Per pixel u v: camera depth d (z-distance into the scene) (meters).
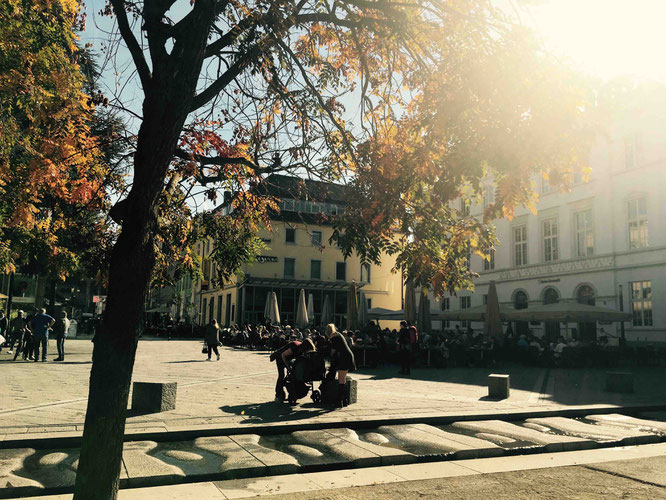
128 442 6.52
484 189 4.55
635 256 26.14
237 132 6.23
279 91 5.70
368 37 5.97
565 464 6.12
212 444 6.55
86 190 5.81
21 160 7.77
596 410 9.60
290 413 8.34
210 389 10.91
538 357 20.16
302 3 5.38
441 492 4.98
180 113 3.61
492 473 5.70
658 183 25.27
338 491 5.01
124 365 3.41
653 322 25.05
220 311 47.56
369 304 46.56
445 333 26.52
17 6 7.31
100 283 6.21
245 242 6.87
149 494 4.87
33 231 11.55
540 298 31.91
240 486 5.15
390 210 4.32
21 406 8.23
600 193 28.38
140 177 3.50
